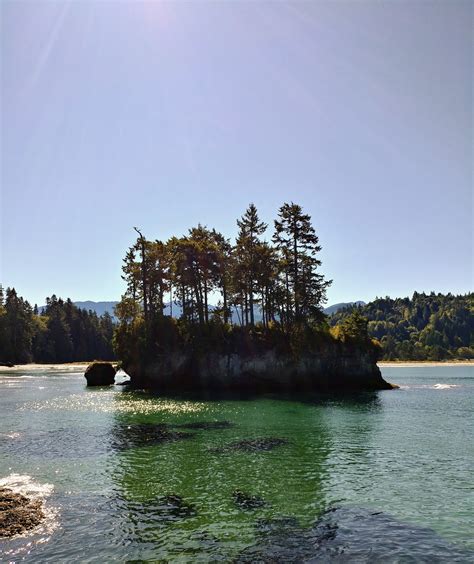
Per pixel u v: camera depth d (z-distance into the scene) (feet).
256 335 221.87
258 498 62.64
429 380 285.64
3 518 54.13
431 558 45.70
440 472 74.59
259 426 118.11
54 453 88.38
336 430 112.27
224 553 46.50
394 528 52.75
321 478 71.56
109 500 61.87
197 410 148.25
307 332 220.23
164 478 71.87
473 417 132.77
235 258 244.01
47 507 59.21
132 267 261.65
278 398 185.47
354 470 75.92
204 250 221.66
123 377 322.96
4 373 355.77
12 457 85.25
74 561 44.98
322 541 49.37
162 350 227.40
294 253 221.87
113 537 50.26
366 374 227.61
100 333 588.91
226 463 80.74
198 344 219.41
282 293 223.71
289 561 44.80
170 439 101.55
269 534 51.08
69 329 553.64
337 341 227.61
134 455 86.74
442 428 114.73
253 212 236.43
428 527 53.01
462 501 61.16
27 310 534.37
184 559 45.27
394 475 72.95
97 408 152.66
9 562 44.80
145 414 139.13
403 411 145.89
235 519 55.31
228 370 215.51
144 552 46.80
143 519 55.31
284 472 74.95
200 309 224.33
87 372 251.19
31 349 508.94
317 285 220.23
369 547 47.91
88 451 90.02
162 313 246.06
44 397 186.91
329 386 220.43
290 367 215.72
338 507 59.11
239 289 234.79
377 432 109.60
